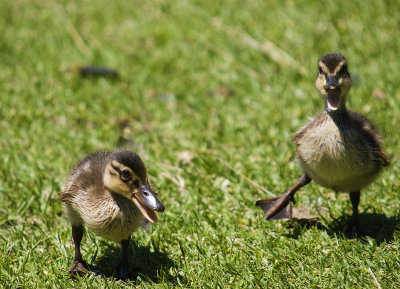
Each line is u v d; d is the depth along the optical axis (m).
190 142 13.59
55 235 9.82
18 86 16.58
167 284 8.29
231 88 16.53
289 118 14.42
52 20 21.50
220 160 12.47
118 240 8.62
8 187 11.52
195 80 17.20
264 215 10.45
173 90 16.64
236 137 13.67
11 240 9.69
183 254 9.08
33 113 14.86
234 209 10.63
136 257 9.27
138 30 20.47
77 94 16.22
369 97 14.83
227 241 9.51
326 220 10.09
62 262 9.08
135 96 16.16
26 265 8.96
